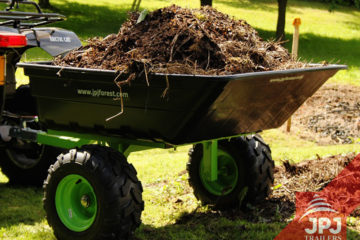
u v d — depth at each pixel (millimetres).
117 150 4258
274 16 25484
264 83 3904
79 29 17500
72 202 4320
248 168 4680
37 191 5520
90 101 4141
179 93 3777
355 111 10750
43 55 11734
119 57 4215
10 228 4574
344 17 28953
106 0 24172
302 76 4117
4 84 5090
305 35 22516
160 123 3936
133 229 4137
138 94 3918
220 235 4352
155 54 4105
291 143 8688
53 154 5391
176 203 5039
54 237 4430
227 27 4496
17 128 4902
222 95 3740
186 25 4203
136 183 4145
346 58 18781
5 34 4789
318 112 10641
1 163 5637
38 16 4953
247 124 4234
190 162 4992
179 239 4309
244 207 4758
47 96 4340
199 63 4070
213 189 4910
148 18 4379
